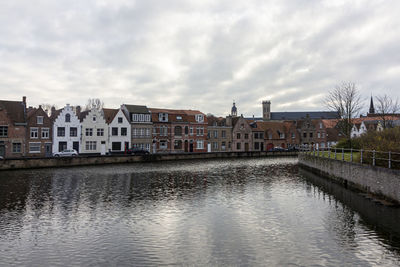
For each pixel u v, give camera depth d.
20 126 49.75
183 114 70.00
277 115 151.38
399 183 17.36
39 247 12.62
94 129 57.72
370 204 18.81
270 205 19.36
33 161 41.31
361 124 85.75
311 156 37.22
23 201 20.56
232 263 10.99
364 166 21.69
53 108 63.75
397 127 27.31
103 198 21.50
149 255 11.77
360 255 11.48
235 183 28.06
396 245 12.36
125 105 64.31
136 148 59.06
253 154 67.56
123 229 14.79
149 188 25.45
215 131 74.50
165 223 15.70
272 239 13.30
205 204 19.70
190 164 48.50
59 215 17.17
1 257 11.66
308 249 12.13
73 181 29.33
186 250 12.21
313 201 20.34
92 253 12.01
